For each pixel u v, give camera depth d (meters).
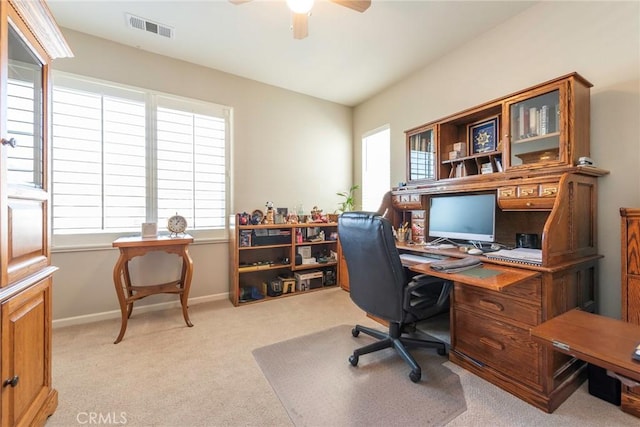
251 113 3.36
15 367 1.08
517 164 1.92
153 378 1.64
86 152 2.49
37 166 1.29
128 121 2.68
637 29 1.68
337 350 1.98
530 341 1.45
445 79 2.81
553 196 1.62
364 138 4.07
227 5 2.11
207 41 2.59
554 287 1.46
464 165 2.38
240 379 1.63
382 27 2.36
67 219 2.42
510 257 1.64
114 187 2.62
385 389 1.54
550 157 1.80
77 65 2.44
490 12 2.18
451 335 1.84
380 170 3.81
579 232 1.67
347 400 1.45
